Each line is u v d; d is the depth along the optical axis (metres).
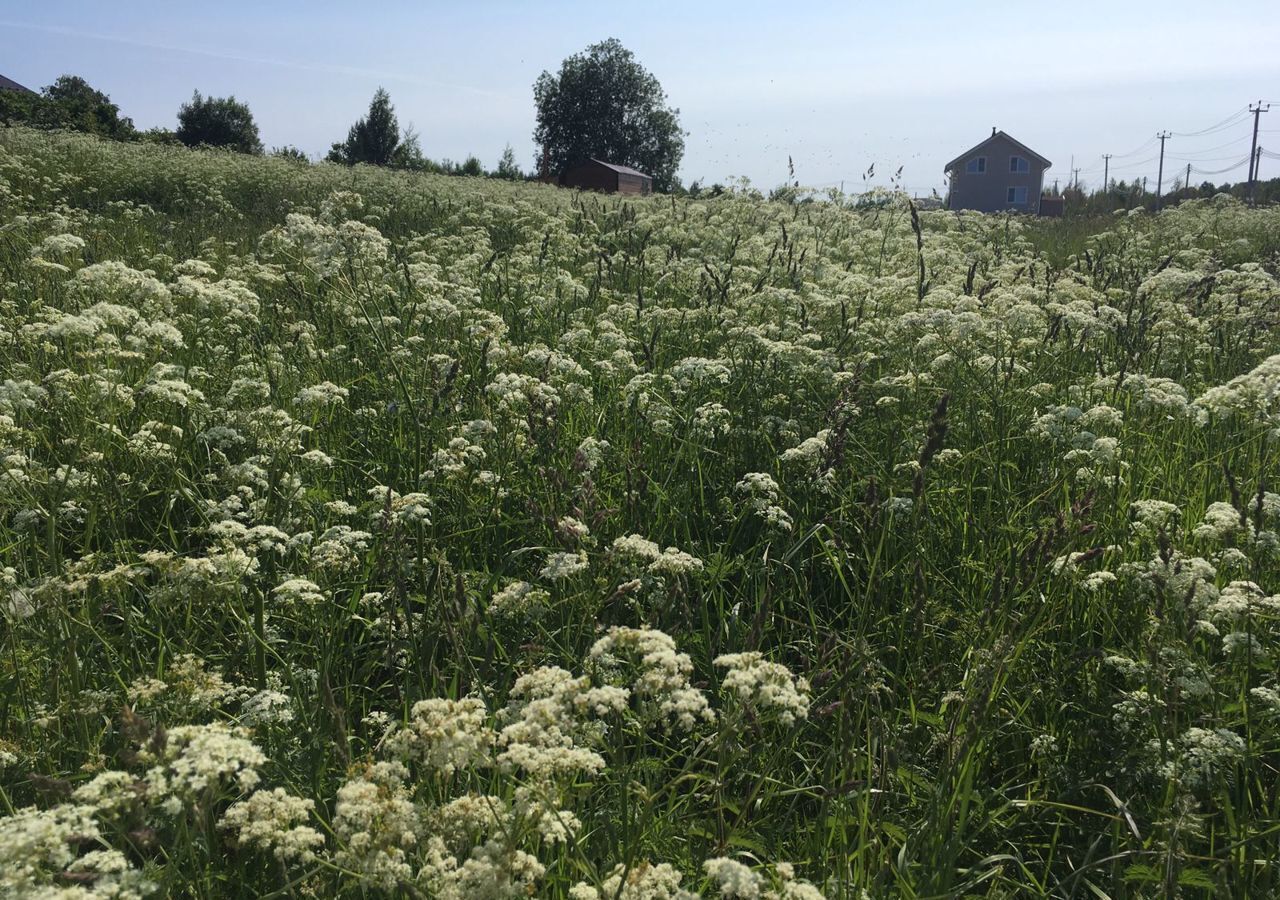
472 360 7.80
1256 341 9.34
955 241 15.83
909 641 4.65
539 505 5.32
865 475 6.12
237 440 5.65
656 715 3.01
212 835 2.94
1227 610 3.88
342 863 2.74
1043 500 5.79
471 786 3.28
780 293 8.80
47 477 5.11
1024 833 3.84
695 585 5.05
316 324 8.67
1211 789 3.70
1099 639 4.73
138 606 4.73
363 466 6.36
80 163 21.91
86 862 2.46
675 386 7.25
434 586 4.23
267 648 4.08
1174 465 6.19
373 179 24.78
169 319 7.80
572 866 3.11
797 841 3.63
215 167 23.28
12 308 8.12
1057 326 7.75
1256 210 22.05
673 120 126.88
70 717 3.64
